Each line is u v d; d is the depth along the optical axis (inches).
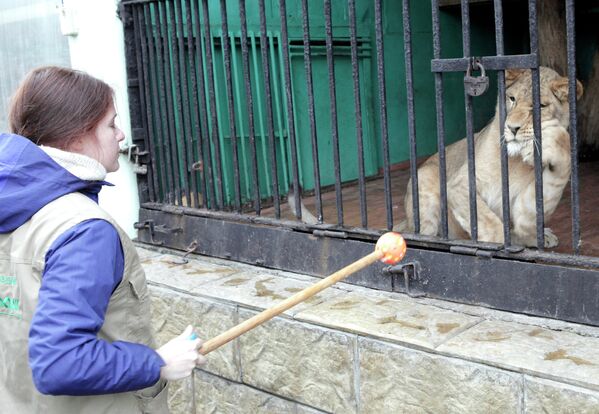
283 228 145.3
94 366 65.3
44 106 75.1
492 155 149.6
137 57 167.5
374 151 250.4
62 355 64.2
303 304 127.4
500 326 111.0
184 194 178.1
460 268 120.0
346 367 118.2
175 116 172.2
